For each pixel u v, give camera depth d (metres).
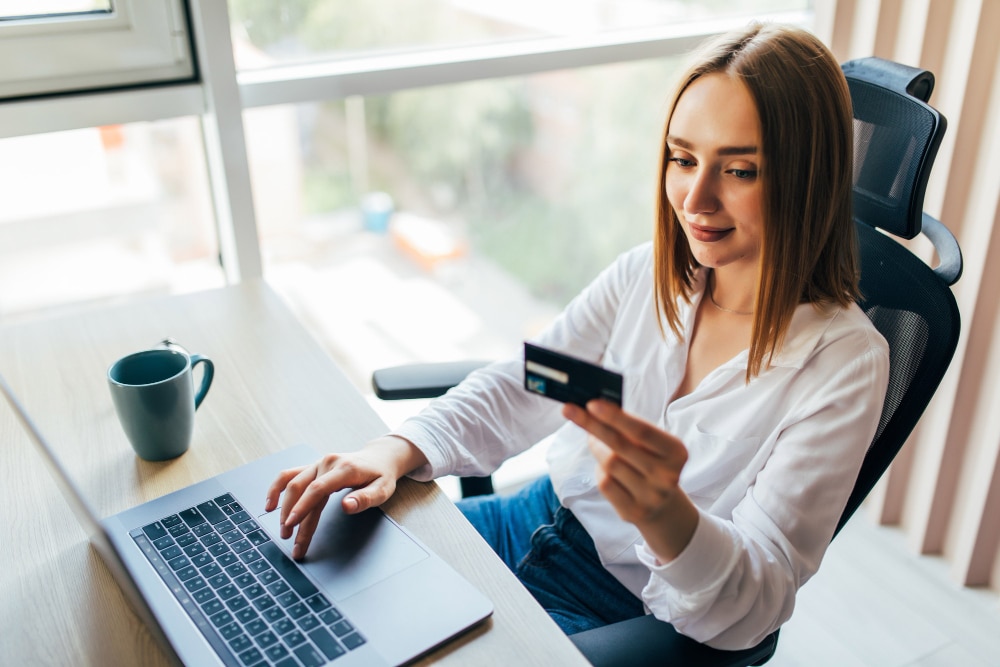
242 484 0.91
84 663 0.72
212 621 0.74
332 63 1.44
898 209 0.98
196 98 1.34
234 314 1.25
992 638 1.60
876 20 1.54
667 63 1.66
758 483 0.90
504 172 3.77
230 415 1.03
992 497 1.61
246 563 0.80
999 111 1.44
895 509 1.85
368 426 1.01
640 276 1.13
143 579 0.79
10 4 1.20
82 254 1.78
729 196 0.89
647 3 1.66
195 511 0.87
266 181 3.08
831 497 0.86
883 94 1.00
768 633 0.84
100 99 1.27
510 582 0.79
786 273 0.89
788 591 0.83
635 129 3.37
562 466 1.12
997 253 1.50
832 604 1.67
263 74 1.38
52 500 0.91
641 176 3.46
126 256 1.77
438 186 3.83
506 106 3.59
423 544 0.83
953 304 0.92
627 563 1.03
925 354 0.92
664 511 0.73
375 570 0.79
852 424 0.87
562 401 0.71
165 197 1.55
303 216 3.24
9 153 1.52
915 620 1.64
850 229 0.92
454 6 1.51
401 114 3.58
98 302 1.82
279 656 0.70
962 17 1.44
